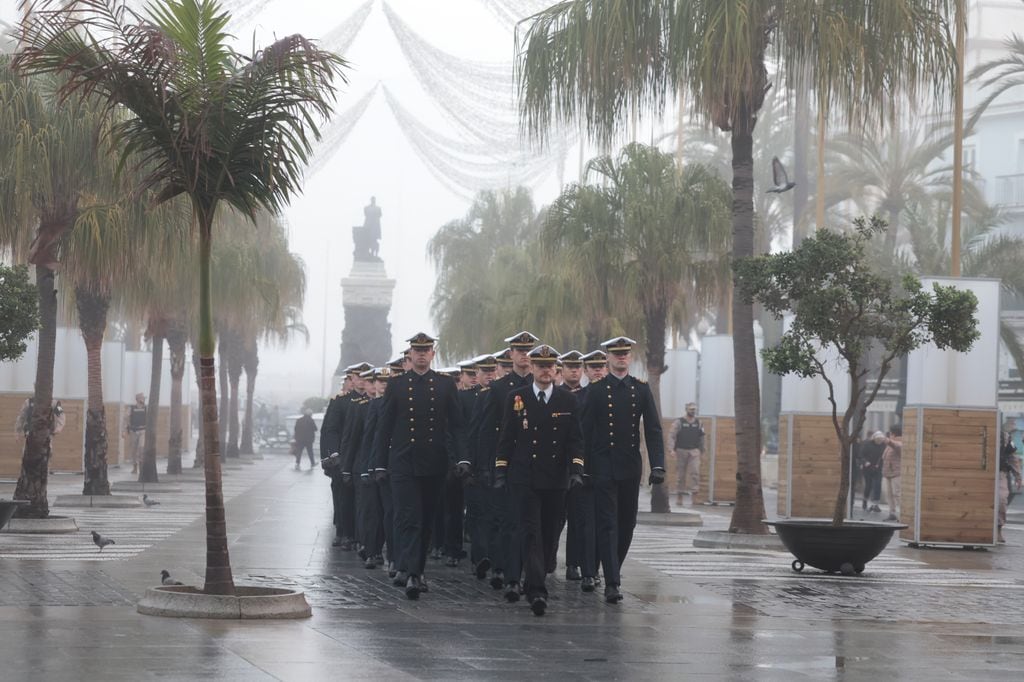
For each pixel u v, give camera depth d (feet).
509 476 59.57
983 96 246.47
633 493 65.57
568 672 42.29
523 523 58.90
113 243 97.19
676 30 94.38
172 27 54.65
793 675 42.96
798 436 132.87
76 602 55.88
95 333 125.90
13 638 44.50
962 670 45.32
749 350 100.27
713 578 75.66
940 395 107.14
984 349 107.14
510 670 42.22
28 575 65.77
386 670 41.01
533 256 202.18
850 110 94.02
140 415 190.60
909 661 46.98
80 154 93.91
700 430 161.38
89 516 112.37
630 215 129.39
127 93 53.88
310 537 96.37
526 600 62.69
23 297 88.02
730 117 100.42
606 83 97.04
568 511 71.26
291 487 172.65
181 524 105.50
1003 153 245.04
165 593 52.34
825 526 79.15
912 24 91.50
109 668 39.22
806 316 83.97
